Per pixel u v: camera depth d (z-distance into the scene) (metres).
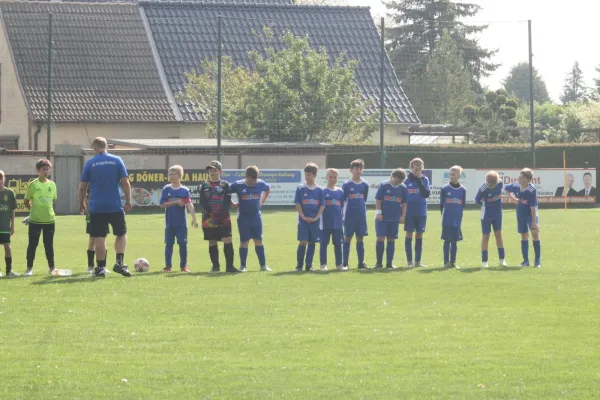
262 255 41.50
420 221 43.03
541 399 19.41
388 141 125.88
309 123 109.69
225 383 20.62
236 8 135.75
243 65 129.38
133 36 128.12
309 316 28.47
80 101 118.75
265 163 101.44
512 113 131.12
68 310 29.41
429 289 34.28
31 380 20.89
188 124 120.38
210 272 39.94
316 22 137.75
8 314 28.72
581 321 27.58
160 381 20.81
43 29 124.81
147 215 87.25
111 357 23.02
